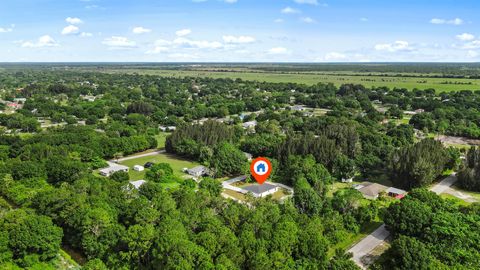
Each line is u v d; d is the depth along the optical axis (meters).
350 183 129.38
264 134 178.12
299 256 73.25
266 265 66.75
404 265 68.25
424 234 81.12
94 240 78.31
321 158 135.88
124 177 118.12
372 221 97.00
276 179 131.38
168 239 69.81
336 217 89.69
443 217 83.31
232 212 84.31
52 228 78.31
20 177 113.44
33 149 135.25
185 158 159.12
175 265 65.25
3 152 138.12
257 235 76.50
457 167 141.38
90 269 67.88
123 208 87.25
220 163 132.38
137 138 166.25
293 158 134.12
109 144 153.00
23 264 74.25
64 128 189.75
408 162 123.31
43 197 89.50
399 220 85.75
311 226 79.81
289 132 195.88
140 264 73.56
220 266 63.53
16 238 74.38
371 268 71.94
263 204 92.56
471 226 82.31
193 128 167.88
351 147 146.12
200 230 79.06
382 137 172.38
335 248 82.81
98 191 93.81
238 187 121.81
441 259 72.81
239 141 177.25
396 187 125.62
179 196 93.62
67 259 79.62
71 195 88.62
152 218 80.19
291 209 89.38
